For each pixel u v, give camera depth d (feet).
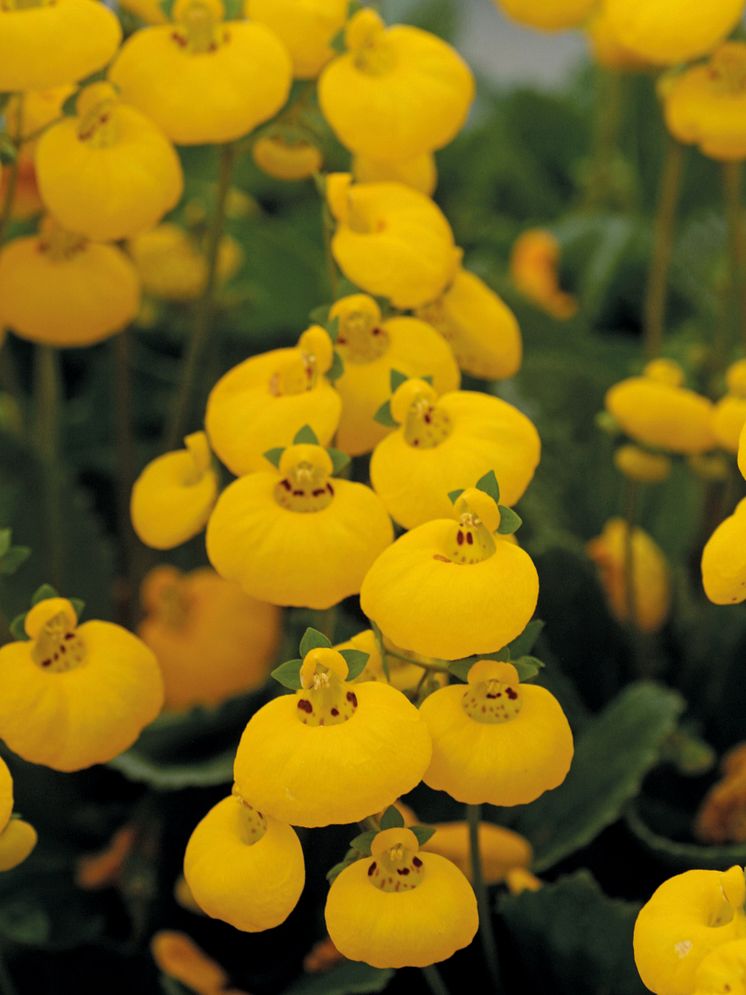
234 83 1.38
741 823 1.74
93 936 1.71
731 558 1.16
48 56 1.34
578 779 1.65
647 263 2.85
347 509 1.24
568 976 1.47
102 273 1.55
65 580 1.89
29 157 1.55
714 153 1.57
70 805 1.78
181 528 1.37
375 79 1.42
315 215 3.05
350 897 1.18
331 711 1.18
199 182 2.77
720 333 1.99
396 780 1.16
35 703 1.27
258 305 2.61
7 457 1.88
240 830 1.22
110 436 2.55
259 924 1.20
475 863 1.34
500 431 1.27
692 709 1.90
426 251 1.37
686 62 1.60
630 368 2.24
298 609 1.68
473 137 3.21
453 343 1.44
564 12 1.59
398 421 1.27
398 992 1.55
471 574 1.17
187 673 1.73
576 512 2.12
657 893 1.18
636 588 1.86
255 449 1.29
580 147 3.37
